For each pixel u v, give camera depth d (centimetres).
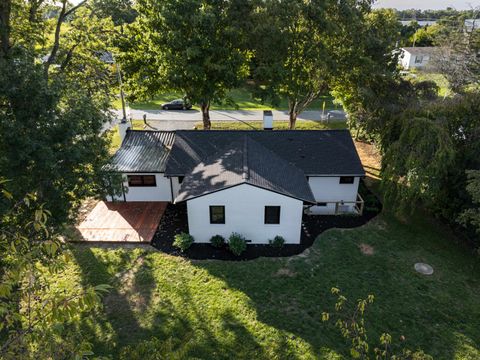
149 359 541
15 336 523
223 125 3472
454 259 1661
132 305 1370
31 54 1319
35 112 1175
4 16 1588
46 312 528
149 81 2570
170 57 2266
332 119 3688
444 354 1200
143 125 3441
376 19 2652
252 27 2339
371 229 1866
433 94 2388
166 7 2259
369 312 1352
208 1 2358
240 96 4559
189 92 2569
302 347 1209
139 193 2078
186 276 1519
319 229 1864
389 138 2103
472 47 2691
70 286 1449
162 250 1681
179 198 1684
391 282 1508
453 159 1709
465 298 1436
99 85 2084
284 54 2436
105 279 1495
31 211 1199
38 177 1224
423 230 1867
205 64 2333
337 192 2005
